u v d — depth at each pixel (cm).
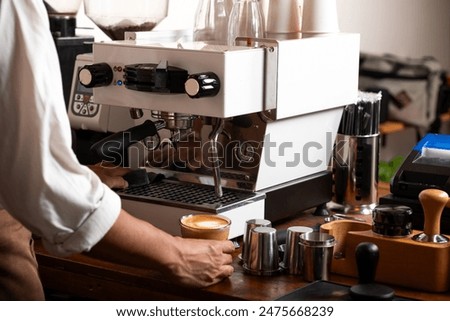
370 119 206
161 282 163
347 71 202
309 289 153
